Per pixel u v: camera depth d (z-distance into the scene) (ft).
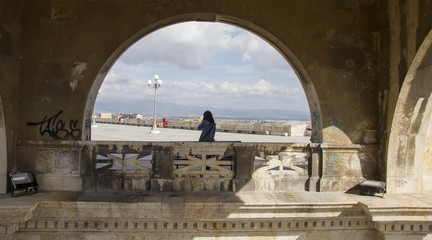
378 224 18.60
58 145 19.43
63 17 19.74
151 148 19.93
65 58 19.72
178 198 18.52
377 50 21.02
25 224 17.93
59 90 19.66
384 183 19.38
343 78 20.75
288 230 18.89
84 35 19.80
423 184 20.75
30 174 19.12
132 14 19.89
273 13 20.40
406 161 20.30
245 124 87.71
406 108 19.38
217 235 18.63
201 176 20.06
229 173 20.17
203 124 24.11
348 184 20.51
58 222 18.01
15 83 19.34
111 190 19.74
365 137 20.92
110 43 19.81
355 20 20.90
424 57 17.76
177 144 19.85
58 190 19.43
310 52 20.54
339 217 18.80
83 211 17.84
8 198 17.85
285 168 25.98
